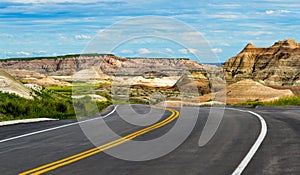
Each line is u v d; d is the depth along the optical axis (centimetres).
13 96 3588
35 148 1209
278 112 2823
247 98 8231
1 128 1814
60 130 1705
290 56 18175
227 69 18850
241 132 1563
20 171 878
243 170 865
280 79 17050
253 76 17762
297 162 945
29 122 2139
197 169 886
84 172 865
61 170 886
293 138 1355
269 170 863
